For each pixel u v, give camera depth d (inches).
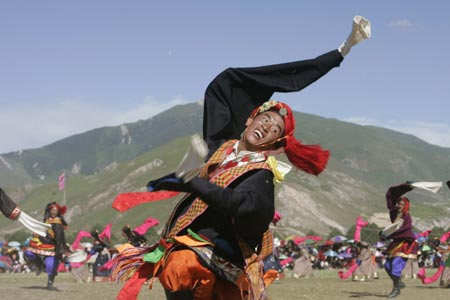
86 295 543.8
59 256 598.2
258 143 186.9
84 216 4456.2
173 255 173.9
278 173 181.2
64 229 608.7
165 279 171.5
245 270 175.0
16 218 283.6
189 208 177.9
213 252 174.2
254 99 203.3
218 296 181.3
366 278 868.0
